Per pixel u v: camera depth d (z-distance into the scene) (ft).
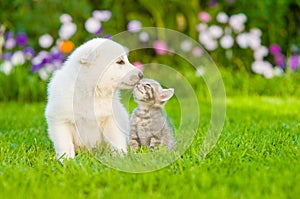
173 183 17.34
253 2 51.37
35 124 32.42
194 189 16.74
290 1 51.65
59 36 47.83
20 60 45.98
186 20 51.88
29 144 25.18
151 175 18.04
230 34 50.57
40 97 44.57
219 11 51.65
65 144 22.00
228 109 38.81
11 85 45.29
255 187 16.67
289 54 51.37
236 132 27.43
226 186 16.97
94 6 51.37
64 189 16.84
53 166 19.97
